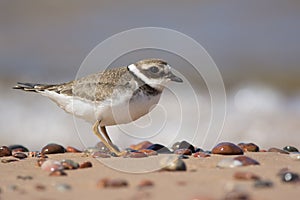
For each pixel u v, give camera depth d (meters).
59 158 10.26
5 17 28.58
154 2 29.44
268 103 20.38
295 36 26.64
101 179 7.77
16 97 20.80
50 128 18.83
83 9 29.03
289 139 17.28
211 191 7.02
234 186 7.13
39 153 10.86
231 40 26.12
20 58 25.00
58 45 26.31
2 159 10.21
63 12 28.88
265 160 9.55
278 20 27.69
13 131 18.69
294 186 7.18
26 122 19.20
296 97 21.14
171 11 28.48
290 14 28.00
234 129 18.09
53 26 27.81
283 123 18.20
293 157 9.74
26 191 7.36
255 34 26.67
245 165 8.88
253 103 20.52
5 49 25.97
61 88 10.98
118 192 7.12
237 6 28.81
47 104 20.22
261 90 21.67
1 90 21.47
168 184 7.50
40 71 23.92
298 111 19.58
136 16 28.00
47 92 11.16
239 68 23.92
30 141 18.19
